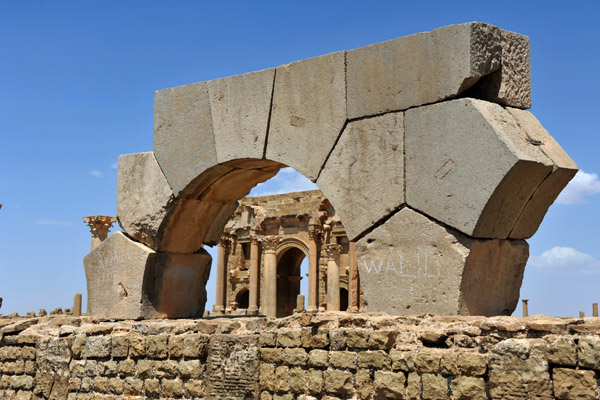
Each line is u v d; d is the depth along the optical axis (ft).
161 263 34.71
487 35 25.62
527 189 24.90
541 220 26.71
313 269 141.28
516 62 26.76
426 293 25.58
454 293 24.90
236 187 34.81
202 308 36.50
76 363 32.40
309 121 29.32
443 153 25.39
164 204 33.76
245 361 27.32
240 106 31.55
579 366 19.67
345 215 27.89
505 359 20.99
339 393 24.77
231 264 162.40
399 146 26.63
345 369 24.76
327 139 28.68
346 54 28.45
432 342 23.24
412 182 26.18
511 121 25.30
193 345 28.73
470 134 24.71
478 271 25.48
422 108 26.09
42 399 33.35
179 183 33.32
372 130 27.43
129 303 34.45
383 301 26.68
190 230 35.17
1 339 35.86
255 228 153.79
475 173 24.47
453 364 22.16
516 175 23.94
